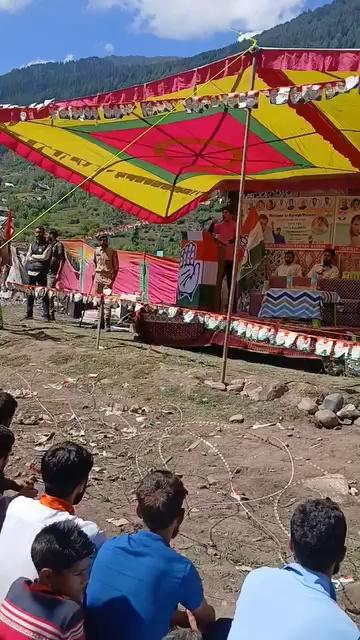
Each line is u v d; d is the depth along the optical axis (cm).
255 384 948
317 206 1559
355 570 500
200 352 1370
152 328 1334
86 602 316
